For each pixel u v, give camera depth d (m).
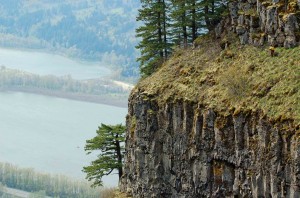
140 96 65.25
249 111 52.59
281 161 48.78
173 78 64.25
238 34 61.31
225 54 61.09
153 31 73.06
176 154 60.94
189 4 70.12
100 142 77.38
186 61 65.06
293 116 48.53
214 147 55.94
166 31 72.44
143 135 64.88
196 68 62.56
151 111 63.69
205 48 65.06
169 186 62.47
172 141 61.47
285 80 52.41
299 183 46.88
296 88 50.81
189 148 59.09
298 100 49.53
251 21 60.00
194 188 58.81
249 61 57.66
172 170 61.78
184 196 60.25
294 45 55.62
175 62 66.56
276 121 49.41
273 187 49.19
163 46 72.31
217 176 55.94
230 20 64.31
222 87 57.31
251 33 59.94
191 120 59.19
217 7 70.00
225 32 64.06
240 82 55.72
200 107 57.81
